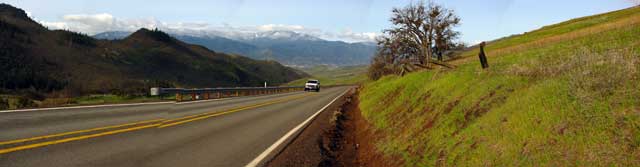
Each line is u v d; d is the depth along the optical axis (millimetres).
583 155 3986
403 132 8867
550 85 6465
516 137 5059
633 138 3826
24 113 12688
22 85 137750
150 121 12172
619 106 4590
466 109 7770
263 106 21469
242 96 35000
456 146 6070
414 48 49719
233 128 11617
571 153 4129
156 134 9664
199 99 27109
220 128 11453
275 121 14109
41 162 6246
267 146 8797
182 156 7281
